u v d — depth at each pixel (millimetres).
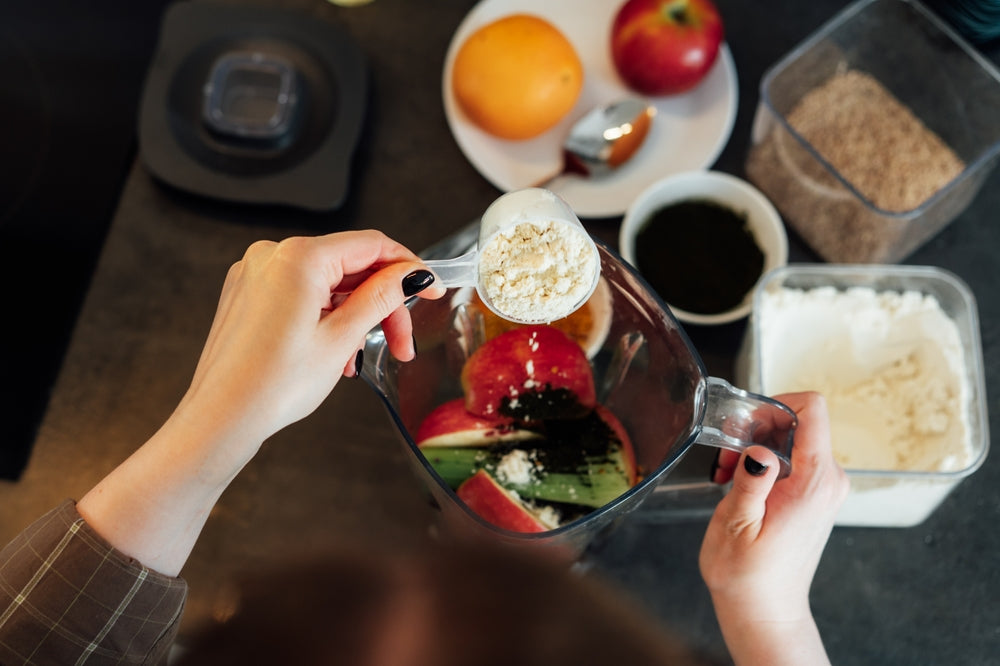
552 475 665
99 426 803
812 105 837
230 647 727
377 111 875
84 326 825
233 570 761
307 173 836
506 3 881
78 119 872
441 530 760
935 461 735
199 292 835
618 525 727
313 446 796
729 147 866
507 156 856
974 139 821
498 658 681
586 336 681
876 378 782
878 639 757
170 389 812
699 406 607
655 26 813
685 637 752
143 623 614
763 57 883
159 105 852
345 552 766
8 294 827
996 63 868
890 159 812
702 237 811
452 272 609
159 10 908
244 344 591
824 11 890
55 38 893
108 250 844
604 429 672
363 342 623
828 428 675
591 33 889
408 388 675
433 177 861
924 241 833
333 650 713
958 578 767
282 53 870
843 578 770
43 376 810
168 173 837
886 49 825
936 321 755
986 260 833
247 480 789
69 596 596
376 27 896
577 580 754
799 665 671
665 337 632
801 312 766
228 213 852
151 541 604
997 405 803
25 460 793
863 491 731
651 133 860
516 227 609
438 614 685
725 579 681
